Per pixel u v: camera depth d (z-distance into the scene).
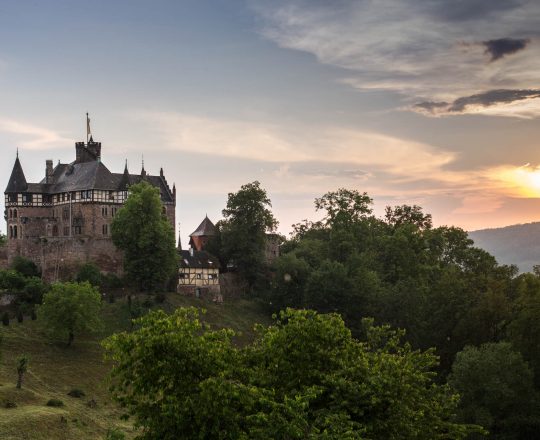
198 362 39.97
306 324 44.69
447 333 103.50
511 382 78.12
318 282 126.62
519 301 95.25
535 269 104.44
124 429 75.12
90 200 141.25
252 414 37.94
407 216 163.62
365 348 47.84
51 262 135.12
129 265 126.94
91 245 136.75
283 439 35.03
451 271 120.69
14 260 137.50
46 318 102.31
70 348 104.06
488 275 138.50
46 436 67.31
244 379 42.31
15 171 146.50
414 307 113.81
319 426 37.38
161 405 39.72
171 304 126.69
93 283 128.38
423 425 42.28
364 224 150.12
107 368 99.06
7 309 117.56
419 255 145.50
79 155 153.25
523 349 87.19
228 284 143.12
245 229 144.88
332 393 40.62
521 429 79.88
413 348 105.12
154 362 39.66
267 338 45.75
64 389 89.12
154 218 127.06
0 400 75.56
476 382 79.44
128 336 40.56
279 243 175.88
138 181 154.50
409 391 42.41
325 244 152.38
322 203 152.25
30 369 93.00
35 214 146.50
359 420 39.97
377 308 120.81
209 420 37.94
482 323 99.50
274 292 136.25
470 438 75.62
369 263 138.75
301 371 43.00
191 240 165.25
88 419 75.94
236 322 128.25
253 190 146.62
